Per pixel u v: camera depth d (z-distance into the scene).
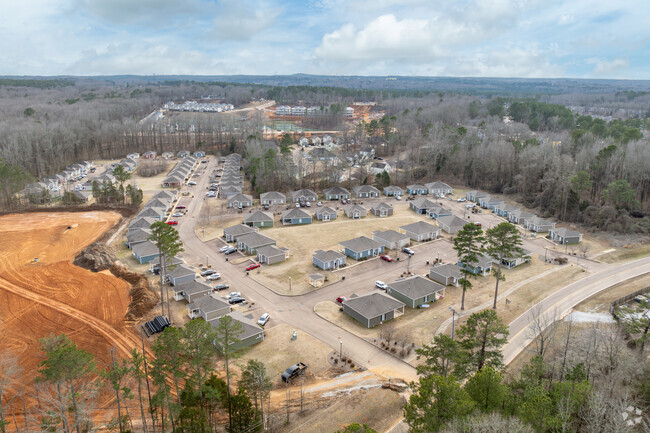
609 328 65.31
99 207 132.75
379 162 187.50
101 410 50.72
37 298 76.12
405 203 144.88
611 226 111.50
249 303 76.31
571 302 77.00
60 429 44.22
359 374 57.38
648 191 126.00
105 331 66.25
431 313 73.69
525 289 82.56
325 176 166.75
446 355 47.53
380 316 69.88
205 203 142.62
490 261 89.81
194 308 70.62
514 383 49.25
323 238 110.62
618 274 88.56
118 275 86.31
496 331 51.09
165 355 45.56
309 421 48.12
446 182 170.62
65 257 95.25
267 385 47.75
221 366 58.25
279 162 161.38
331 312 73.69
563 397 42.66
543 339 57.19
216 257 97.62
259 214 120.88
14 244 102.12
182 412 42.06
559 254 100.69
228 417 49.62
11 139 171.62
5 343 62.66
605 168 130.12
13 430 46.91
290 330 67.94
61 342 42.00
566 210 123.31
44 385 52.12
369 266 93.06
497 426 35.00
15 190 134.38
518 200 143.00
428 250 102.88
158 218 121.06
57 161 187.12
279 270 90.81
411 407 40.00
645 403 45.66
